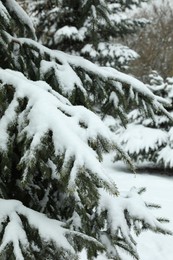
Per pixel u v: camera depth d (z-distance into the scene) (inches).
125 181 351.9
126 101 106.6
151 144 393.1
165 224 233.6
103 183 56.4
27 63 101.2
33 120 62.7
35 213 71.7
